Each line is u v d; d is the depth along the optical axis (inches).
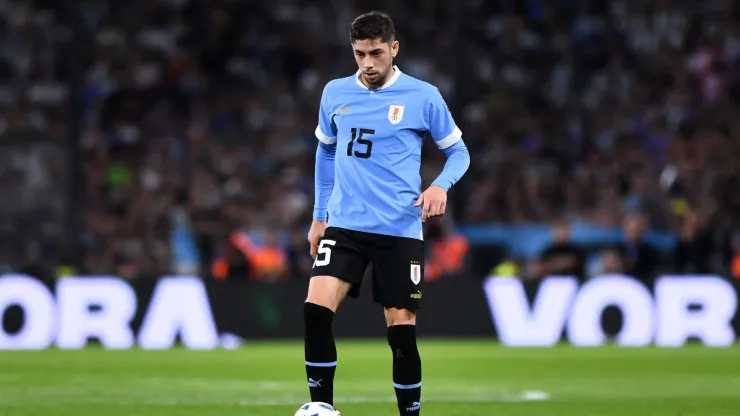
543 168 2304.4
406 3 2615.7
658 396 1020.5
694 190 2202.3
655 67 2576.3
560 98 2498.8
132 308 1681.8
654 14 2667.3
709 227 1925.4
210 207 2116.1
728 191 2199.8
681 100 2501.2
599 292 1750.7
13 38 2466.8
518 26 2596.0
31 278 1665.8
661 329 1745.8
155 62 2469.2
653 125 2437.3
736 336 1748.3
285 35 2566.4
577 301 1748.3
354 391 1051.3
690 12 2667.3
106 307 1676.9
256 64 2514.8
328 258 631.8
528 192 2186.3
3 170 2155.5
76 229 1962.4
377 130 634.2
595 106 2484.0
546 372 1284.4
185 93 2418.8
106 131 2315.5
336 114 648.4
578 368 1334.9
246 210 2126.0
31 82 2406.5
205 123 2381.9
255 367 1330.0
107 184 2171.5
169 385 1118.4
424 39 2561.5
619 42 2613.2
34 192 2130.9
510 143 2357.3
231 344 1701.5
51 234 2062.0
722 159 2332.7
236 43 2529.5
